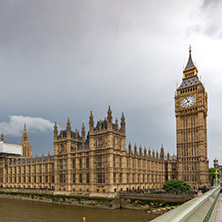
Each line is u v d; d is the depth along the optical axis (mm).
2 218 78812
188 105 143750
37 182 138375
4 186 160500
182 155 141625
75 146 118688
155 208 83875
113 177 98188
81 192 104750
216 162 44406
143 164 125875
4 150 172500
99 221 71125
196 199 9234
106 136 100938
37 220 75250
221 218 12422
